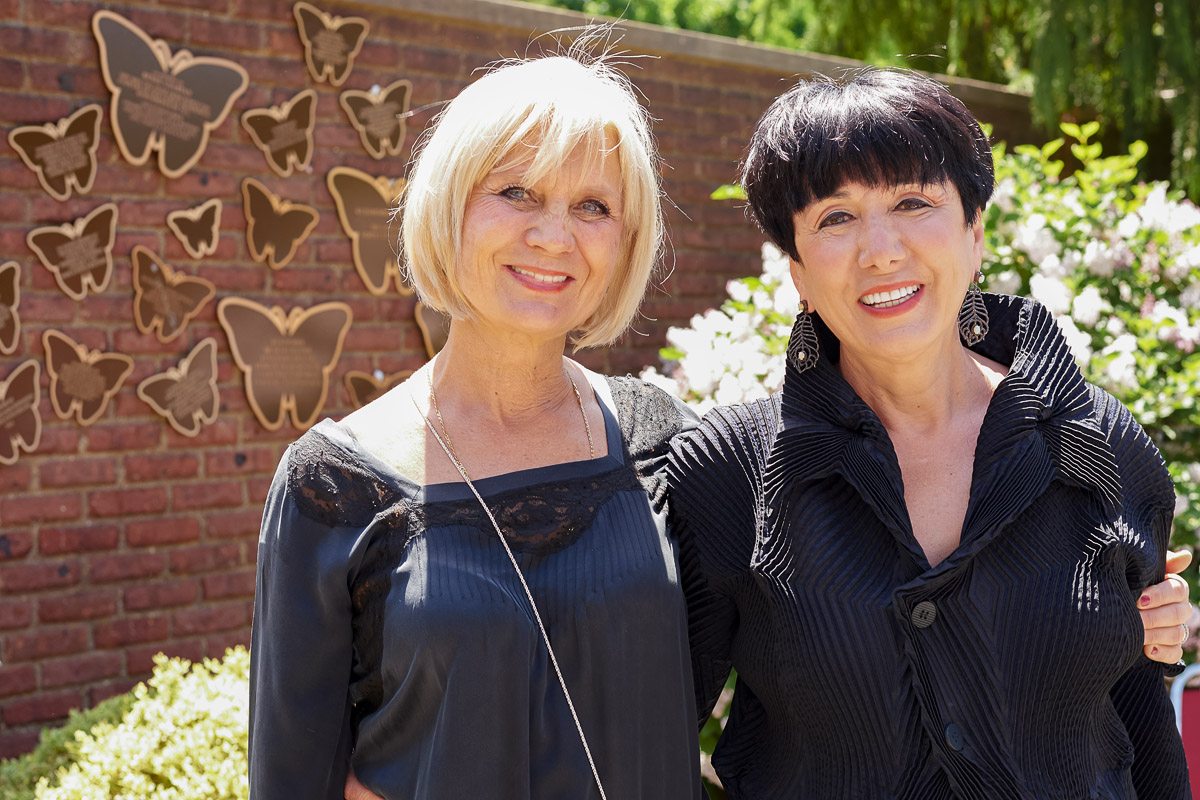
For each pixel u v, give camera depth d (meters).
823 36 6.82
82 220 3.51
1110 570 1.45
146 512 3.69
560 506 1.53
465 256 1.50
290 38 3.89
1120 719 1.62
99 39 3.50
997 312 1.67
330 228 4.01
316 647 1.49
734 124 4.84
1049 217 3.37
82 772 2.62
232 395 3.84
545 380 1.61
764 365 2.93
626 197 1.56
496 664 1.41
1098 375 2.99
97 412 3.58
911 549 1.44
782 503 1.52
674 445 1.67
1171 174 5.71
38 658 3.53
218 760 2.51
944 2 6.51
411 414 1.58
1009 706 1.42
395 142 4.11
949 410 1.56
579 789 1.45
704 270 4.81
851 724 1.47
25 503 3.49
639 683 1.49
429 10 4.10
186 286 3.71
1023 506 1.43
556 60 1.53
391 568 1.46
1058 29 5.46
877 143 1.41
